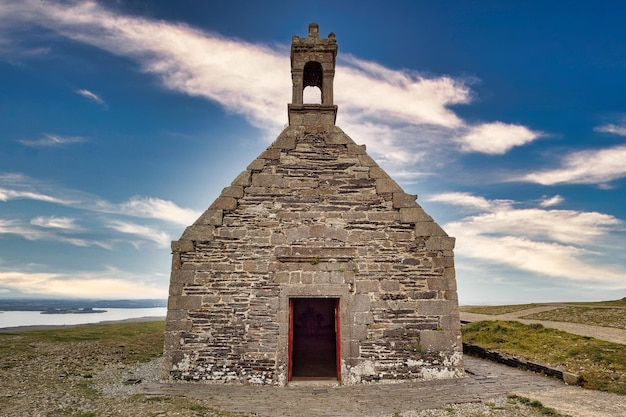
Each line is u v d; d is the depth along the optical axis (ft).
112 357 46.96
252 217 37.70
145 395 29.71
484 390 30.45
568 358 36.83
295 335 59.21
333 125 41.63
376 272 36.47
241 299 35.55
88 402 27.37
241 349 34.55
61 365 40.75
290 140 40.50
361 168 39.65
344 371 34.40
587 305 80.02
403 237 37.45
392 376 34.37
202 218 37.29
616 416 23.08
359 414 25.45
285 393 31.14
